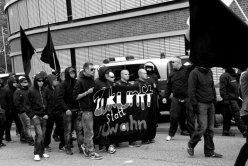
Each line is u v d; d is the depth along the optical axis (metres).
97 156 7.54
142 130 8.76
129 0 18.09
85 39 20.56
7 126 10.56
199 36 4.28
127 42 18.55
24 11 24.73
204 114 6.83
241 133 9.58
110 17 19.00
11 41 27.78
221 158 6.98
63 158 7.83
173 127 9.16
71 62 21.58
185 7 15.98
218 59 4.27
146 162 7.02
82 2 20.41
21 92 9.66
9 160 8.03
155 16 17.16
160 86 11.30
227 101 9.03
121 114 8.40
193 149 7.20
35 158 7.73
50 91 8.66
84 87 7.56
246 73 5.70
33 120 7.75
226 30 4.18
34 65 23.98
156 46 17.31
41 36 23.38
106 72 7.98
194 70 6.79
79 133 8.23
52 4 22.22
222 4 4.11
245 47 4.16
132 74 11.91
